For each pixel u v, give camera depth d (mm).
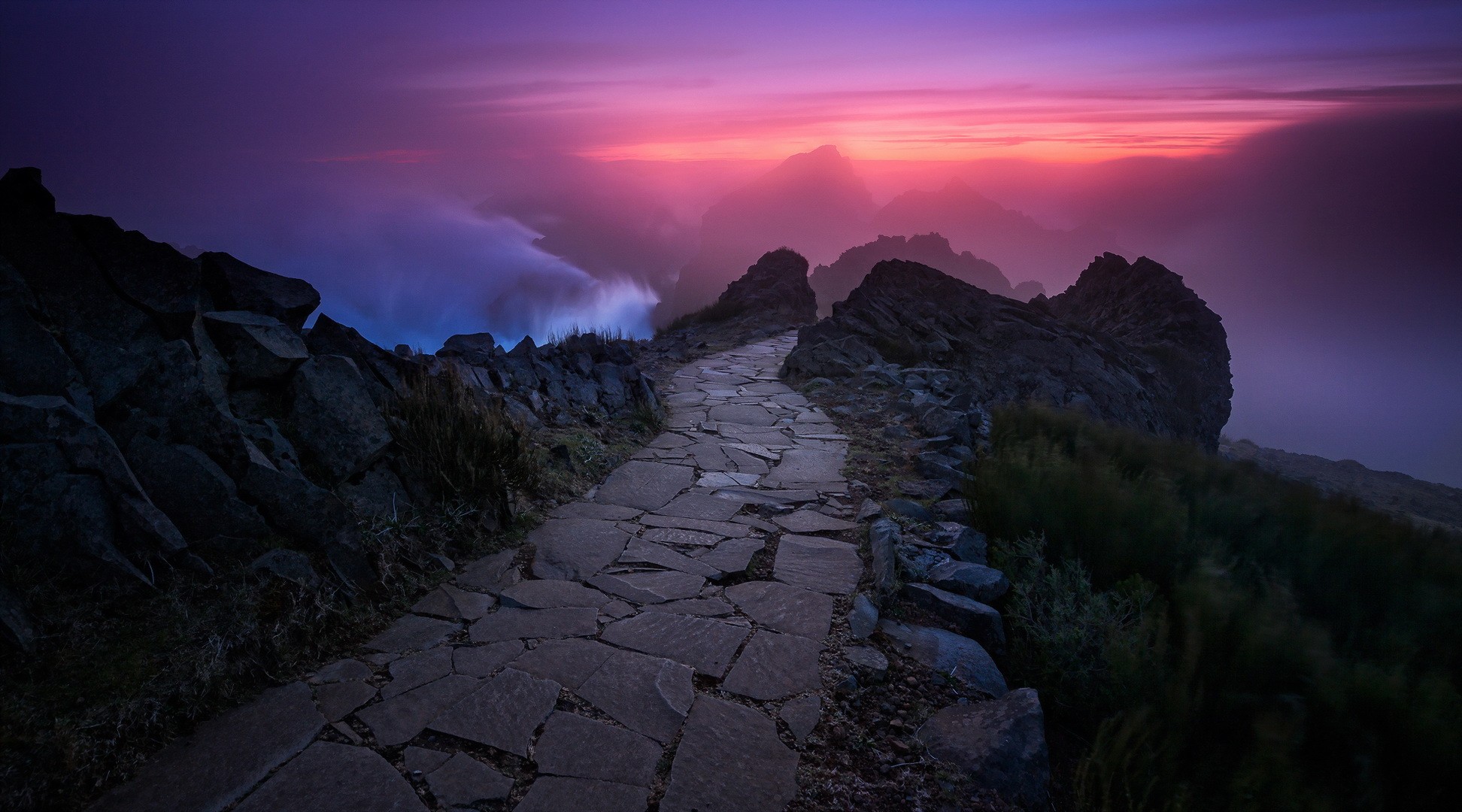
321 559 3645
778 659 3410
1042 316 18500
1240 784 2129
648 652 3449
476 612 3820
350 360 4496
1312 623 3084
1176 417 19047
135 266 3529
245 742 2676
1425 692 2471
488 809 2398
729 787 2539
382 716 2883
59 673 2602
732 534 5066
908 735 2898
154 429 3418
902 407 9344
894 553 4395
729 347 17625
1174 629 3293
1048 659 3367
